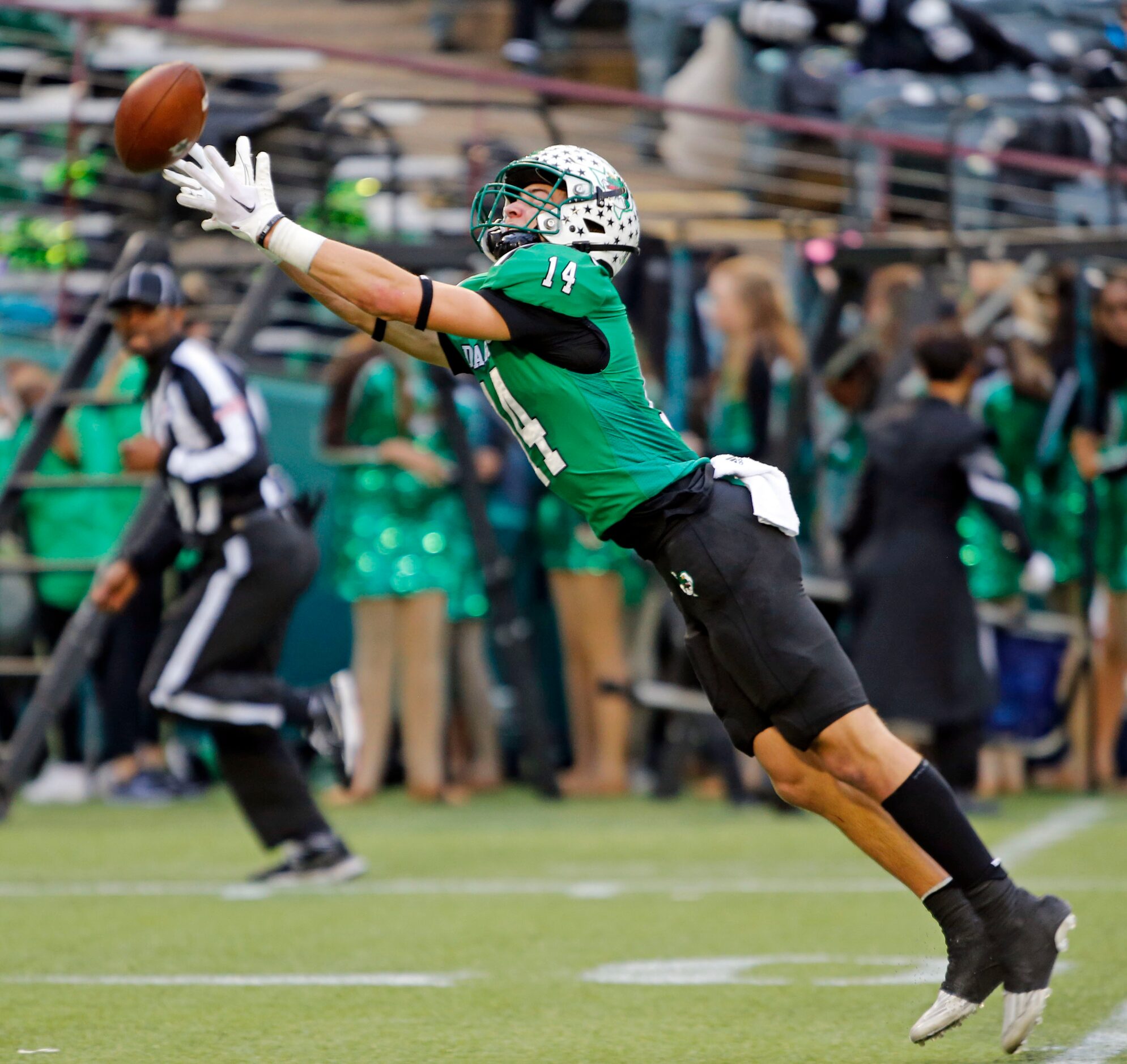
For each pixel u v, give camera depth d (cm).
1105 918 1841
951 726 2858
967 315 3456
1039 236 3125
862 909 1939
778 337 3234
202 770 3456
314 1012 1392
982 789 3356
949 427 2812
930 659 2808
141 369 3064
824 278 3409
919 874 1248
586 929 1819
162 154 1369
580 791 3403
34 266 3444
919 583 2811
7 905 2006
